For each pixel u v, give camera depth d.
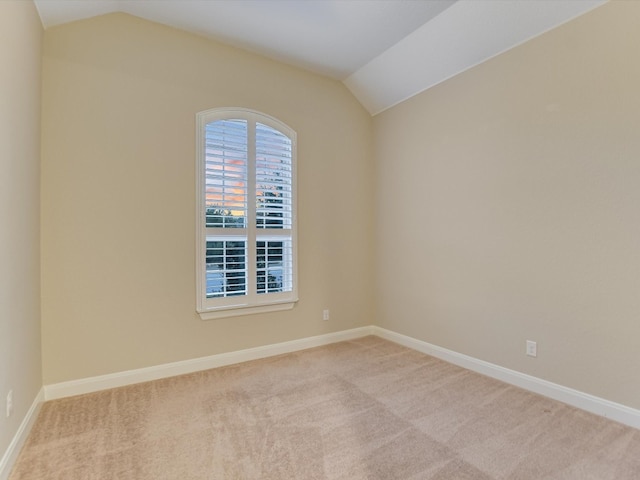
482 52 2.78
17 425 1.82
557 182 2.38
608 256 2.14
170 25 2.85
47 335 2.41
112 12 2.65
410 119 3.57
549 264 2.43
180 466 1.72
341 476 1.64
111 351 2.64
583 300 2.26
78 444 1.90
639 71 2.00
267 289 3.34
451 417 2.18
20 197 1.91
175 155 2.88
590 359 2.23
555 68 2.37
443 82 3.20
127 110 2.69
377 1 2.55
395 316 3.80
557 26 2.35
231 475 1.65
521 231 2.60
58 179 2.45
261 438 1.96
